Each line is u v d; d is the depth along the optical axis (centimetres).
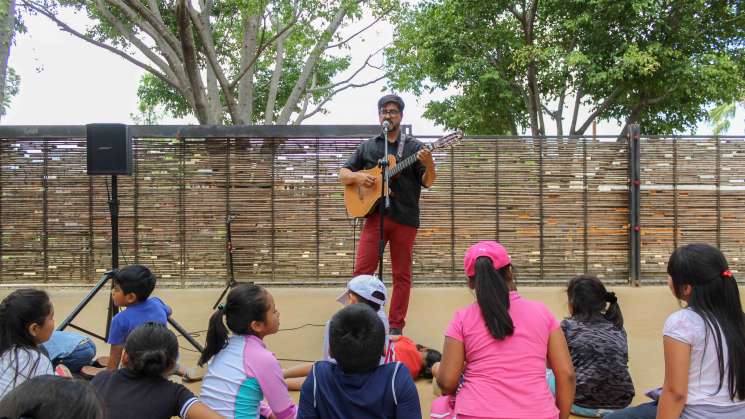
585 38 1080
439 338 446
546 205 700
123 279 303
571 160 699
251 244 695
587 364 278
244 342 232
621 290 664
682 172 702
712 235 705
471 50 1225
